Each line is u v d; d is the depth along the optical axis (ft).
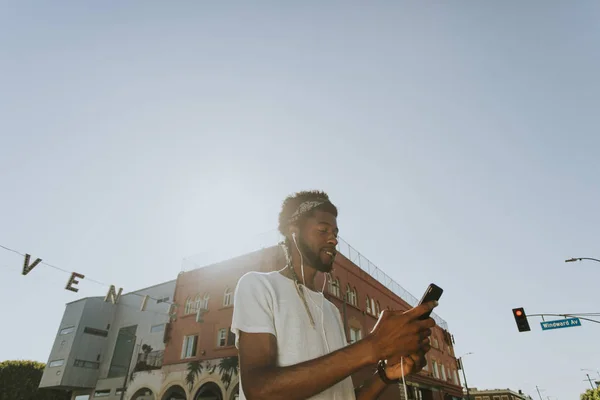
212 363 62.85
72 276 44.96
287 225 4.96
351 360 2.93
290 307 4.00
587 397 174.60
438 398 94.07
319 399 3.52
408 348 3.03
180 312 75.72
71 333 98.53
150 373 73.26
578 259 56.59
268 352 3.34
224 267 73.77
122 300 104.42
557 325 64.69
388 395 64.75
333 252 4.69
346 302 66.49
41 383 95.61
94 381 95.35
